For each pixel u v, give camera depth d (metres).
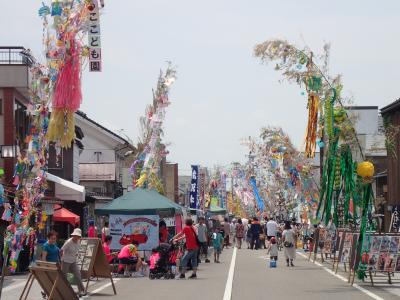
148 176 42.56
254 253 48.34
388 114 56.28
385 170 59.94
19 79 35.62
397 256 23.48
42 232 36.41
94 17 19.11
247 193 90.25
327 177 26.33
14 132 35.88
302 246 53.84
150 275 27.88
